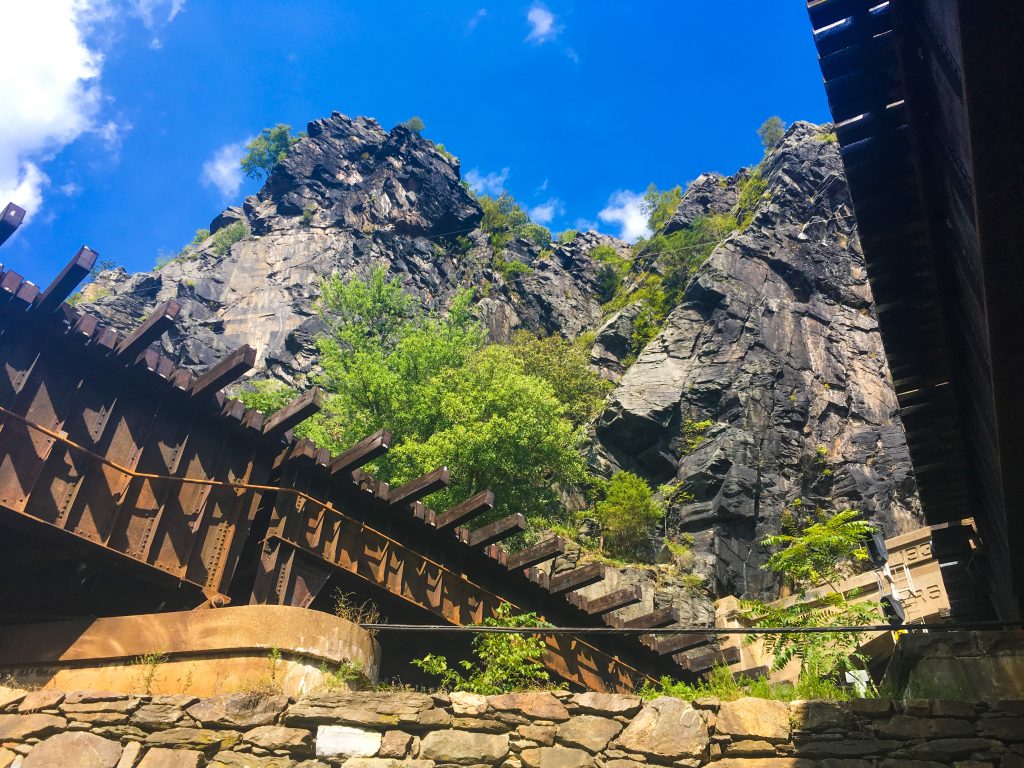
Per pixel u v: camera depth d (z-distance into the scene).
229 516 11.46
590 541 33.91
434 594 12.90
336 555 11.92
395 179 68.44
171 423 11.45
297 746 7.46
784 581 34.47
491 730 7.62
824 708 7.52
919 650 7.82
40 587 11.43
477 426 25.17
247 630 9.19
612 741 7.53
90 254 10.23
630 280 66.38
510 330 60.31
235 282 56.66
